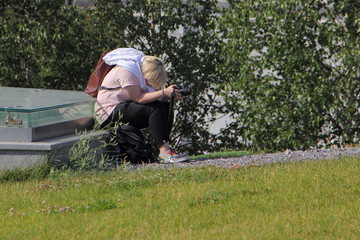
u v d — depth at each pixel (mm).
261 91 39656
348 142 39938
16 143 27781
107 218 20250
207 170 27312
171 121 31125
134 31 45781
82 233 18703
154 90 31234
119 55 31375
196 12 45469
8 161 27969
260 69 40438
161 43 46094
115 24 45250
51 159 28172
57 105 29594
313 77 39031
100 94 31641
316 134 40375
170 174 26719
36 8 46062
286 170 26922
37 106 28984
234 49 41375
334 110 38562
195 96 44875
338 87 38750
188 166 29016
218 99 46781
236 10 40938
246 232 18172
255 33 40344
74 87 46562
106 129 31500
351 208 20766
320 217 19719
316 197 22203
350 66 38500
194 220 19734
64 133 30219
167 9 45531
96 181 26188
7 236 18562
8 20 45781
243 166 28219
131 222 19719
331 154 32156
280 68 39938
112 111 31156
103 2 45469
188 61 44844
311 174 26031
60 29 45406
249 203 21578
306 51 38906
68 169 28172
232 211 20672
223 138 45219
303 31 39219
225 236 17859
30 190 24797
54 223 19859
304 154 32469
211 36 44375
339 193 22766
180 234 18156
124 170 28438
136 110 30781
